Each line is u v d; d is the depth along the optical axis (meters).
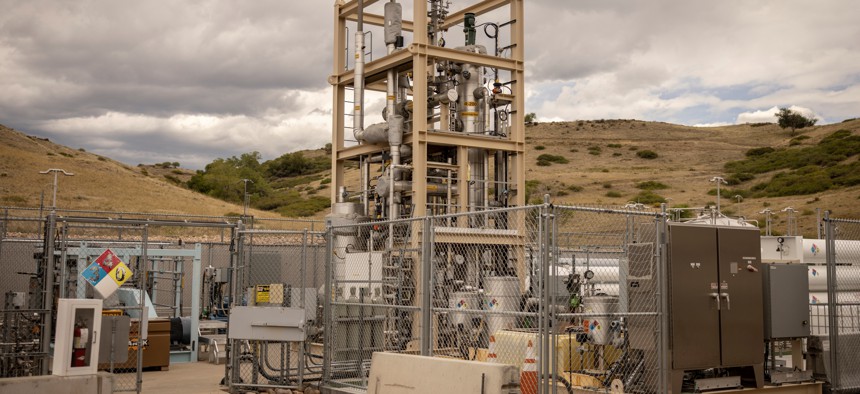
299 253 25.98
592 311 13.03
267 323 14.16
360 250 20.11
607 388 12.23
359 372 14.70
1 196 59.91
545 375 10.18
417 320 17.02
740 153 117.50
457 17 23.25
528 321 14.64
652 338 11.70
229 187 91.06
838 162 94.12
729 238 12.66
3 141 80.75
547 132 142.62
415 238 19.31
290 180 118.06
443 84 22.00
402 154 20.48
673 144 127.88
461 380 10.24
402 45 21.78
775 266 13.45
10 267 23.53
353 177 103.94
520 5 21.56
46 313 13.66
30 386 10.92
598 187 92.75
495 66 21.12
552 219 10.47
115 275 12.77
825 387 13.84
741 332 12.59
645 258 11.95
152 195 71.69
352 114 22.06
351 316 15.13
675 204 82.62
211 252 25.91
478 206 21.27
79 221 13.83
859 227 59.12
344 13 23.25
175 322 19.33
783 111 134.75
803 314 13.70
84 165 78.88
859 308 15.80
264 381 15.44
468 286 17.67
